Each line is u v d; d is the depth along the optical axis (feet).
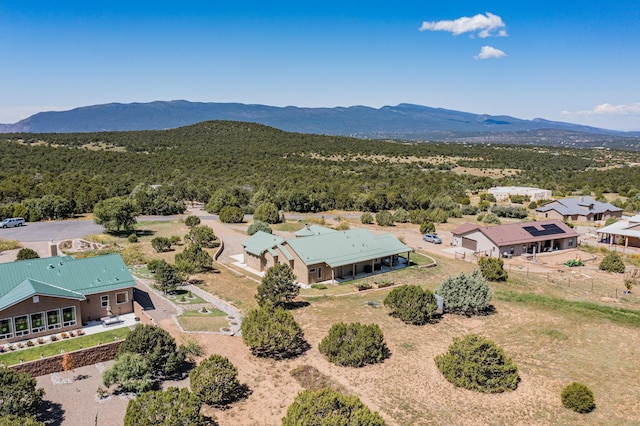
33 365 74.90
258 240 151.53
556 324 100.89
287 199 282.97
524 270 151.74
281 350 85.81
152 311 103.40
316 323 100.37
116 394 70.64
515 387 73.46
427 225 212.84
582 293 127.34
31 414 62.54
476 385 72.49
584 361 83.05
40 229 201.36
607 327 99.14
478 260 151.94
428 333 95.55
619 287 134.21
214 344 88.02
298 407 56.70
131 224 197.47
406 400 69.31
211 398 67.05
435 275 143.95
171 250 167.94
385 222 235.81
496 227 178.60
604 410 67.05
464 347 75.82
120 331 91.50
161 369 77.10
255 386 73.26
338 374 77.25
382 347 83.76
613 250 181.37
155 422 56.03
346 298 118.62
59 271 98.73
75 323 91.86
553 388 73.46
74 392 71.00
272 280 108.47
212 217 250.57
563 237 180.86
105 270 102.73
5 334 84.43
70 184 269.44
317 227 172.04
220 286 126.21
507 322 102.32
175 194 295.89
